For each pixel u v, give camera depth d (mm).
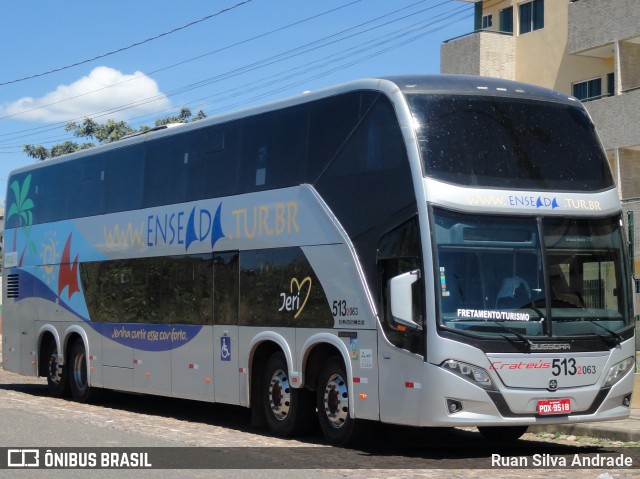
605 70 28109
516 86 12234
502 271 11203
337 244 12312
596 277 11742
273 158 13672
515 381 11008
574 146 12094
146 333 16375
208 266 14828
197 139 15438
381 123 11867
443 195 11133
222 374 14383
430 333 10891
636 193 26266
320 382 12797
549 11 29750
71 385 19016
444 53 31641
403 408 11188
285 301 13164
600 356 11508
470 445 12953
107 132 45125
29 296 20328
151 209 16453
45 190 20109
